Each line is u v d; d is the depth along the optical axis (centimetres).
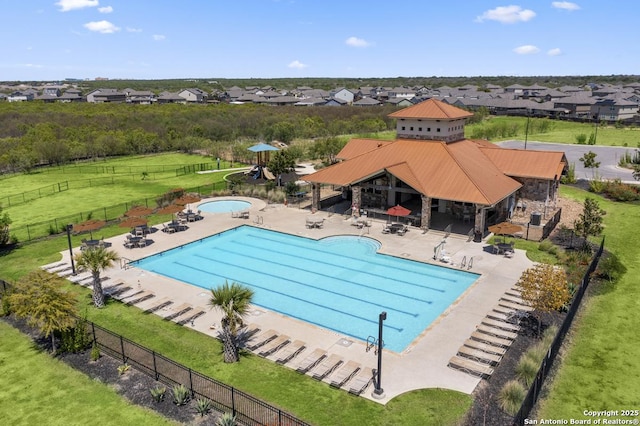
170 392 1870
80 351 2188
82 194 5403
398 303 2666
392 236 3703
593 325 2375
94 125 10019
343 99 19375
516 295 2653
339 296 2761
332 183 4253
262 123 10919
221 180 6038
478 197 3534
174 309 2530
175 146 8725
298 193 4959
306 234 3784
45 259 3284
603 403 1795
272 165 5591
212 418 1716
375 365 2011
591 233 3228
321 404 1769
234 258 3372
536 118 12975
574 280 2766
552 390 1875
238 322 2014
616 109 13038
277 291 2833
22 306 2147
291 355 2083
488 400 1783
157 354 1934
